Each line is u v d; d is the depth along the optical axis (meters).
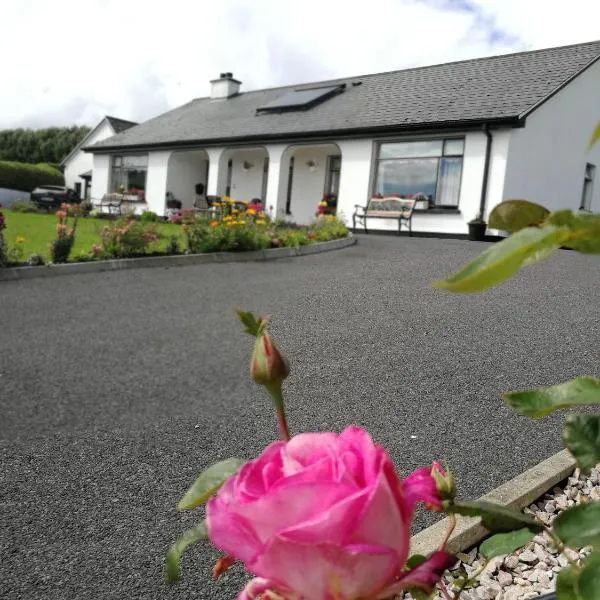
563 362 4.86
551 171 16.36
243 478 0.53
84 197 32.12
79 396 4.10
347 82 22.55
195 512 2.69
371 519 0.46
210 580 2.20
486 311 6.61
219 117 24.23
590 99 17.39
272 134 19.61
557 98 16.14
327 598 0.45
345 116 19.22
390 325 6.04
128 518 2.62
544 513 2.53
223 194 21.66
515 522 0.67
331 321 6.21
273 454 0.55
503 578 2.07
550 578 2.05
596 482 2.78
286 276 9.03
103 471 3.05
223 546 0.51
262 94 25.44
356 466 0.50
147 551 2.38
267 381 0.67
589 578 0.52
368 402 4.02
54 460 3.17
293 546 0.44
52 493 2.83
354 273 9.25
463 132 15.80
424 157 16.83
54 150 43.69
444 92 18.16
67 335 5.73
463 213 15.75
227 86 26.53
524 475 2.75
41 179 33.91
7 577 2.20
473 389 4.26
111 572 2.24
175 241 11.02
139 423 3.65
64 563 2.29
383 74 21.72
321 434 0.55
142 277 9.00
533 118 15.48
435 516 2.58
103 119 32.69
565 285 8.12
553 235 0.43
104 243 10.33
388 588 0.49
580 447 0.63
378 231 17.38
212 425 3.63
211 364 4.83
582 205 18.02
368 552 0.44
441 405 3.96
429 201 16.69
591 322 6.13
